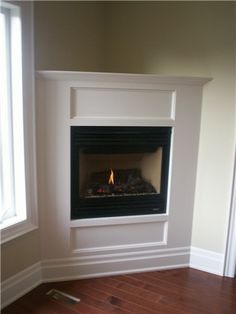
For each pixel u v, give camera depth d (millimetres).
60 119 2322
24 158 2244
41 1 2256
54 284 2477
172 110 2525
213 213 2646
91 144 2443
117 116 2434
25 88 2174
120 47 2848
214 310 2230
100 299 2312
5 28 2102
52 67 2420
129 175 2824
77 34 2605
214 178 2604
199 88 2539
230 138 2506
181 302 2307
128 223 2602
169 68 2666
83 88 2322
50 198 2414
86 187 2668
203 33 2496
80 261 2557
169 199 2648
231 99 2469
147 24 2689
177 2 2545
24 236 2307
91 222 2523
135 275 2641
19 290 2309
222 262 2650
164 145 2588
